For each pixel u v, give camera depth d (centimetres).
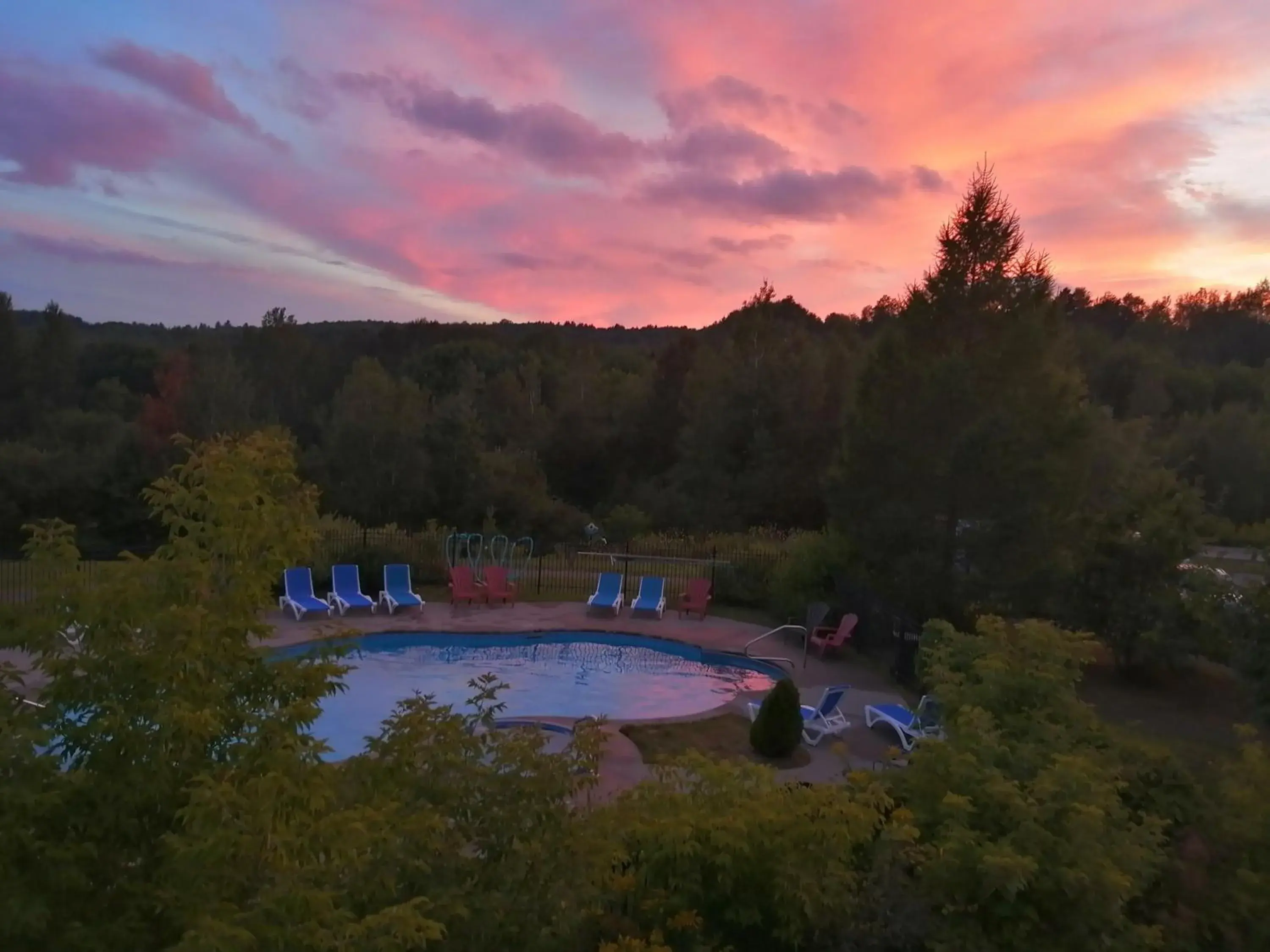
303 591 1873
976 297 1653
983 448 1467
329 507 3491
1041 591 1472
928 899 531
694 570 2309
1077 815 538
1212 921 595
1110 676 1492
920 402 1595
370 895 400
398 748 458
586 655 1750
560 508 3772
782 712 1131
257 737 372
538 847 446
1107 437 1992
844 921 516
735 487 3541
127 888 346
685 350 4497
